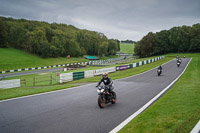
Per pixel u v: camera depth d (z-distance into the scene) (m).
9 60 62.16
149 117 6.13
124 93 11.46
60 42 95.75
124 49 198.50
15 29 95.38
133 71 29.30
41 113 7.09
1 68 50.44
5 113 7.11
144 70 29.47
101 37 137.75
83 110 7.55
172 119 5.71
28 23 111.81
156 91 11.90
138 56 113.62
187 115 6.01
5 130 5.36
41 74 36.47
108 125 5.72
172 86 13.77
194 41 88.25
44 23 128.38
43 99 9.74
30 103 8.80
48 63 67.31
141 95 10.69
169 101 8.38
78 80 21.80
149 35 99.69
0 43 87.69
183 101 8.13
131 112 7.21
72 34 120.94
